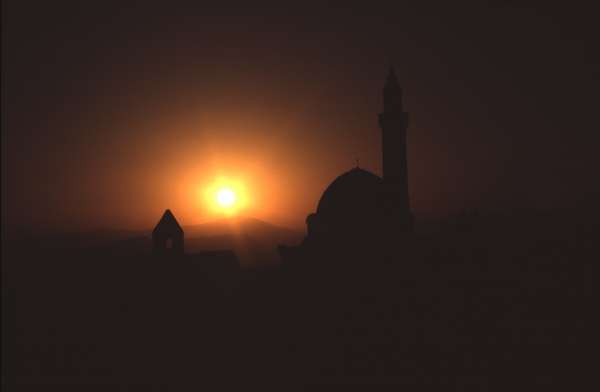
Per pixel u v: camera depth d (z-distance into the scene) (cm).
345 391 2500
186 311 3441
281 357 2923
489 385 2252
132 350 3150
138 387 2791
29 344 3144
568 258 2842
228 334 3256
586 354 2269
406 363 2520
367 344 2716
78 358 3073
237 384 2752
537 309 2553
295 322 3095
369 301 2962
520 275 2795
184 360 3061
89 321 3350
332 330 2902
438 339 2577
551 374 2225
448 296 2792
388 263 3198
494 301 2673
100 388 2798
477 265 2958
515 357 2355
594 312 2455
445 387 2297
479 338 2508
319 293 3184
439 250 3200
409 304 2834
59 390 2783
